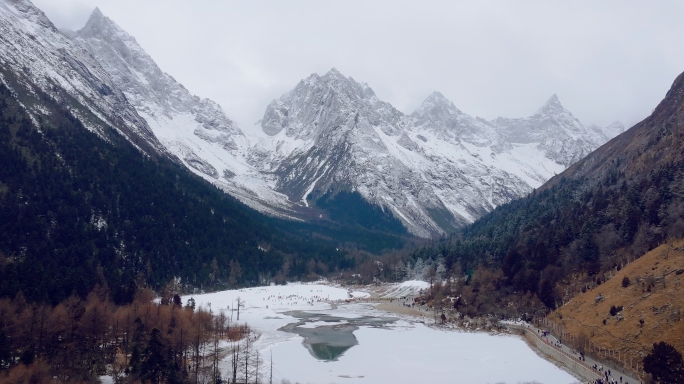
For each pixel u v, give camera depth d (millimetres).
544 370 140375
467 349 166375
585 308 166250
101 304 167250
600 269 193125
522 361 150375
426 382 131375
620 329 140375
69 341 140125
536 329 182250
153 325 153000
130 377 120250
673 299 136250
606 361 133625
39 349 130750
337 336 187875
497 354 159250
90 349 138250
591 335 147625
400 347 169625
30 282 168125
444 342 177125
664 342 117938
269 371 139375
